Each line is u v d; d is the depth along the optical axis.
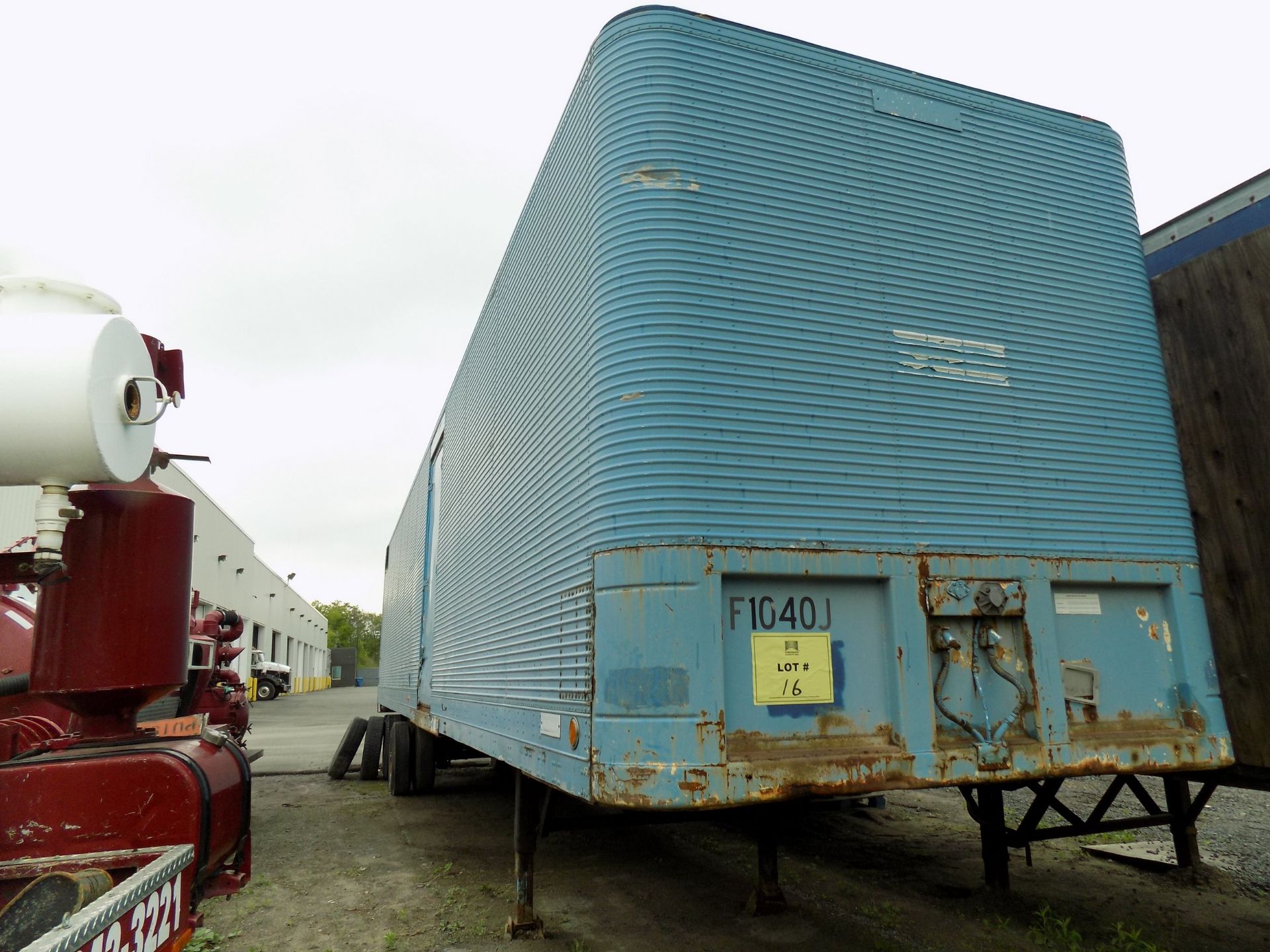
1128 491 3.70
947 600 3.20
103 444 2.63
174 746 2.97
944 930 4.38
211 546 28.89
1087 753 3.29
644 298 3.08
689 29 3.36
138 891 2.29
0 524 13.57
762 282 3.22
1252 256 3.81
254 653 37.66
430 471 8.77
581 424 3.34
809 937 4.32
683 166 3.21
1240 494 3.80
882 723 3.09
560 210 3.97
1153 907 4.72
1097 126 4.16
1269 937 4.25
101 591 3.06
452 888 5.45
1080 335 3.82
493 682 4.86
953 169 3.74
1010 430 3.55
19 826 2.65
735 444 3.03
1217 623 3.87
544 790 4.18
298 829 7.47
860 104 3.61
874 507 3.20
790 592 3.06
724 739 2.79
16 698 4.52
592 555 3.08
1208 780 3.96
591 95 3.51
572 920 4.68
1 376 2.53
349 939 4.54
